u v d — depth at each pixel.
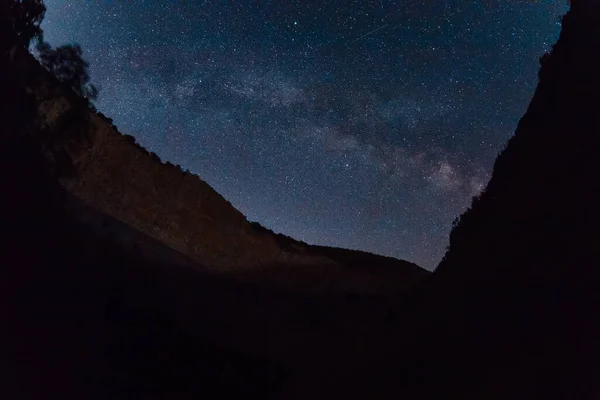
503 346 5.36
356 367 6.82
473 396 5.19
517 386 4.86
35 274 6.00
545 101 7.07
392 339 7.18
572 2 7.09
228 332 7.38
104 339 5.95
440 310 6.81
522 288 5.60
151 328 6.48
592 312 4.71
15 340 5.19
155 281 7.67
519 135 7.51
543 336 5.01
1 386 4.75
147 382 5.76
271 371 6.84
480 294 6.21
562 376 4.59
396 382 6.13
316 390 6.54
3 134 7.11
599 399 4.25
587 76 6.33
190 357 6.47
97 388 5.36
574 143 6.10
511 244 6.24
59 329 5.65
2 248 5.84
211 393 6.12
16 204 6.50
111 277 7.00
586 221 5.29
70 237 7.04
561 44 7.12
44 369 5.15
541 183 6.34
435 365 5.94
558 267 5.31
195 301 7.81
